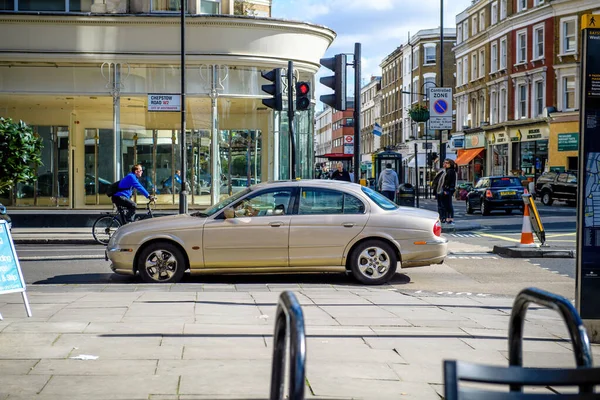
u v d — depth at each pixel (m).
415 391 5.33
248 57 23.56
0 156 15.89
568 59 46.78
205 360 6.18
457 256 16.12
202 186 23.70
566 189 39.06
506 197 32.88
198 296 10.04
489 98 57.94
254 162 24.06
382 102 95.88
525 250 15.90
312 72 25.22
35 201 23.81
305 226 11.79
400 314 8.82
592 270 7.13
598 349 7.01
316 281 12.38
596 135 7.03
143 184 23.58
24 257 16.00
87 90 23.30
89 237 19.95
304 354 2.75
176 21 23.12
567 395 2.69
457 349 6.81
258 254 11.75
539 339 7.52
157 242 11.86
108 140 23.73
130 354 6.38
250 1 27.64
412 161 71.06
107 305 9.18
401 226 11.91
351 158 57.97
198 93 23.47
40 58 22.95
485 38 58.69
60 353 6.40
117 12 23.30
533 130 50.09
